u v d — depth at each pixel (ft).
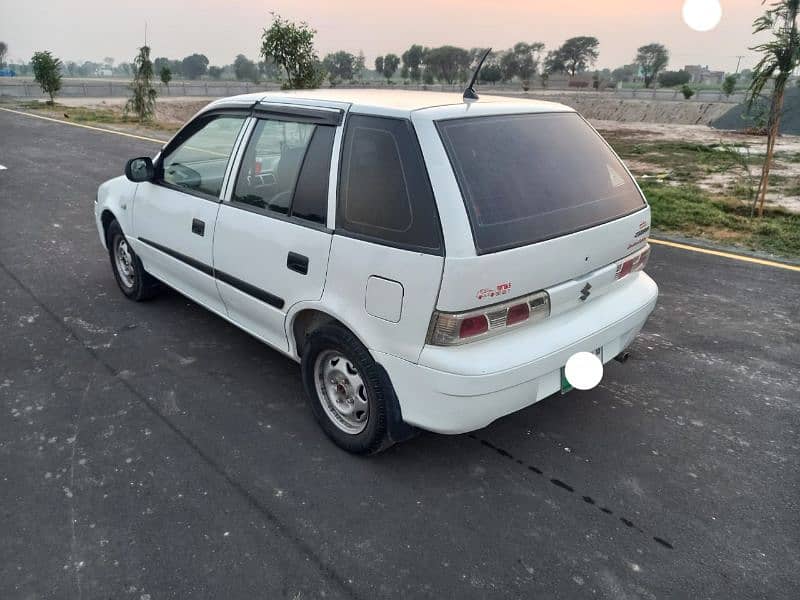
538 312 8.82
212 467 9.93
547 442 10.75
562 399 12.15
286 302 10.43
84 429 10.86
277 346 11.46
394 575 7.88
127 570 7.88
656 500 9.30
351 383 9.90
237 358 13.61
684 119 148.25
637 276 11.33
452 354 8.18
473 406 8.37
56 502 9.05
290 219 10.09
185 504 9.07
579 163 10.07
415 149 8.38
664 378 12.93
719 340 14.65
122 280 16.76
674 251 21.66
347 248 8.96
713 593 7.64
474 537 8.54
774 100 25.30
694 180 36.55
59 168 36.27
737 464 10.16
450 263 7.77
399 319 8.41
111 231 16.44
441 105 9.12
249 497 9.25
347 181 9.14
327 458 10.22
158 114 121.19
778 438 10.88
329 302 9.45
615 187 10.45
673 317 15.94
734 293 17.60
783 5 24.14
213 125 12.42
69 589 7.57
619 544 8.44
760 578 7.88
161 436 10.73
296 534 8.54
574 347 9.22
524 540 8.49
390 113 8.84
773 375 13.03
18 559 8.01
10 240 21.94
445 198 8.01
